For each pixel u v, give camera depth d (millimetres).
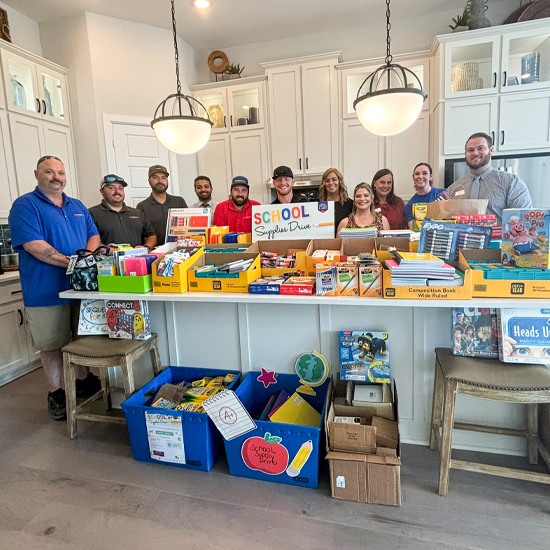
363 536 1315
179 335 2059
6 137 3186
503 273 1428
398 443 1464
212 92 4414
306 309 1821
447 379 1426
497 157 3510
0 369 2768
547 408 1565
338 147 4125
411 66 3852
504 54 3359
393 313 1729
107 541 1341
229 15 3863
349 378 1738
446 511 1411
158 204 3355
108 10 3670
